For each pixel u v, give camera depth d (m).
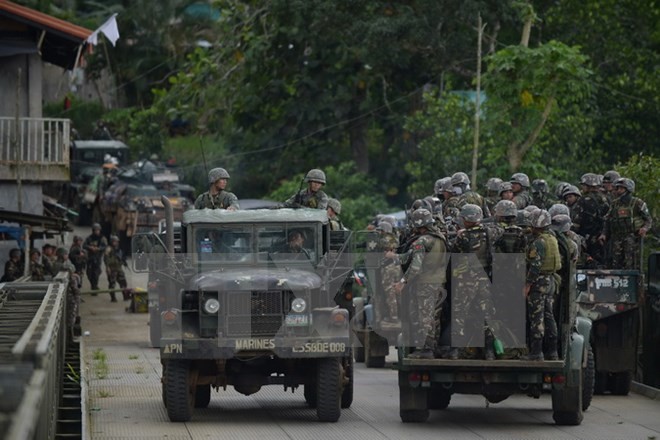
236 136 118.00
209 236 39.62
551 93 76.88
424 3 96.25
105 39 149.00
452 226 44.66
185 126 139.75
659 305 47.56
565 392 37.50
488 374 36.31
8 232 71.62
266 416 39.41
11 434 14.60
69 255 82.81
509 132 79.38
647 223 49.50
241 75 109.12
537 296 36.34
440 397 41.34
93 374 49.78
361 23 97.50
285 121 111.00
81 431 32.56
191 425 37.09
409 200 107.81
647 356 48.50
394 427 37.19
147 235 39.28
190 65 117.94
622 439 35.44
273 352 36.50
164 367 39.50
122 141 142.12
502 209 37.34
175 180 106.19
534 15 78.81
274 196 100.50
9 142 76.62
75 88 156.00
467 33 98.62
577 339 37.56
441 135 89.00
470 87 108.38
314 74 108.69
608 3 96.31
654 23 97.19
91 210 120.56
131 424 37.19
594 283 45.16
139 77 147.38
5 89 79.44
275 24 104.56
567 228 38.19
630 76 95.38
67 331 58.09
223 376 37.81
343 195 102.94
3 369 16.91
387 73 105.25
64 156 77.44
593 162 87.69
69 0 149.75
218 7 111.38
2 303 41.12
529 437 35.59
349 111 110.50
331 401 37.41
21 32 79.12
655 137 94.50
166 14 152.25
